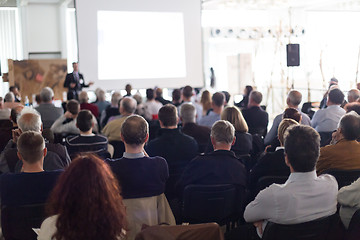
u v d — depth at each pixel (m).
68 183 1.49
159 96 7.87
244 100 8.02
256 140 4.63
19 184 2.37
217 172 2.84
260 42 14.47
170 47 8.83
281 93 12.41
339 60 14.48
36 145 2.45
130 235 2.51
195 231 1.57
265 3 14.07
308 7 14.94
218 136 2.95
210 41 14.48
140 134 2.54
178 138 3.60
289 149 2.14
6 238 2.41
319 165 2.96
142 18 8.59
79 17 8.23
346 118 2.91
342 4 14.42
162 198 2.63
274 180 2.83
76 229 1.46
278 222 2.14
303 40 14.62
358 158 2.88
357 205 2.32
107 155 3.82
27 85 11.16
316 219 2.08
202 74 9.09
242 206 2.94
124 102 4.94
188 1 8.82
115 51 8.50
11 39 14.58
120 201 1.59
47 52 15.11
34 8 14.80
